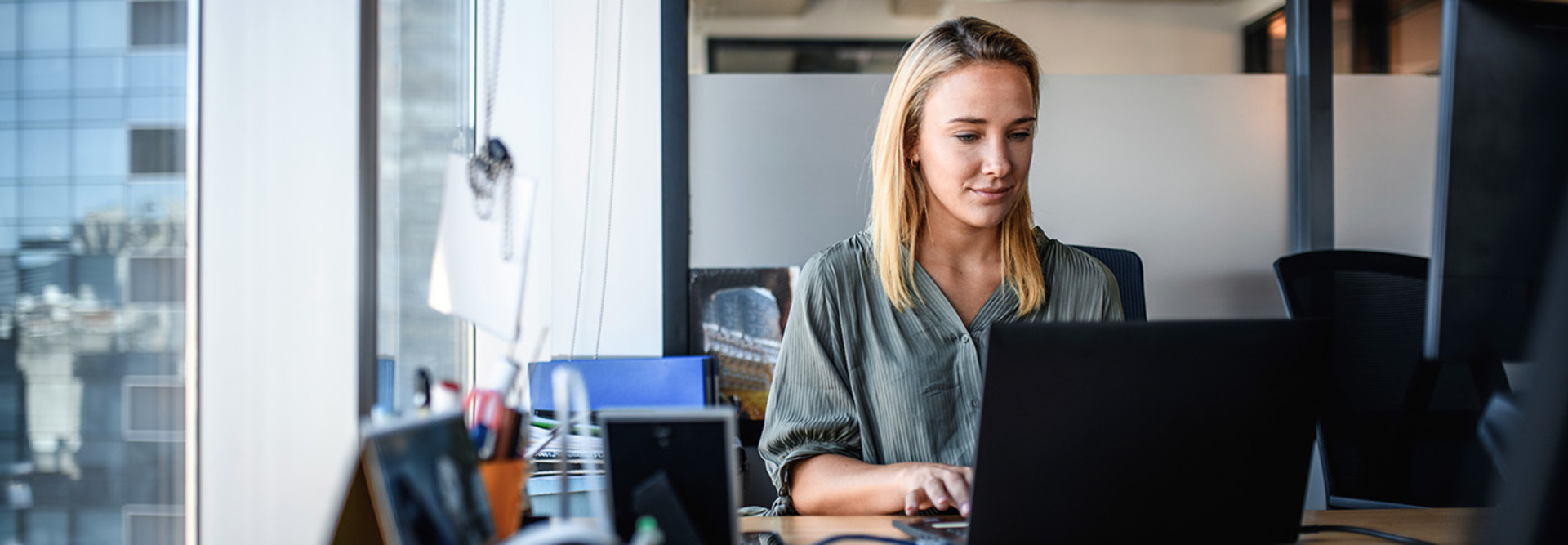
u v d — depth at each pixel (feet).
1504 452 1.88
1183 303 8.52
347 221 2.97
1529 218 3.00
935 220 4.74
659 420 2.53
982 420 2.76
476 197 2.97
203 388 2.72
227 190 2.78
